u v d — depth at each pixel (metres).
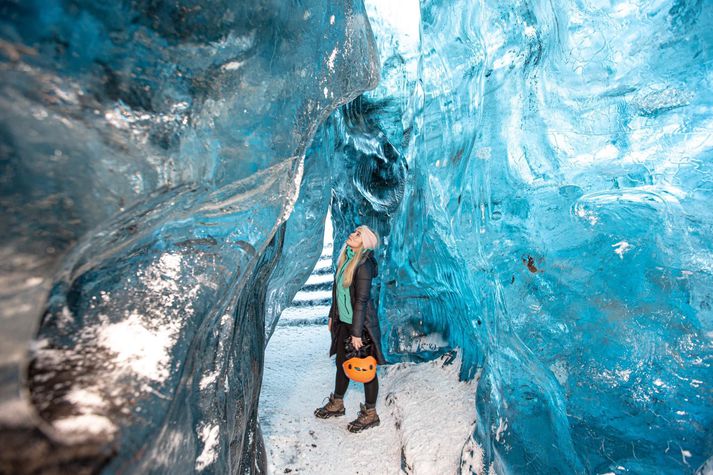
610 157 2.28
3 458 0.53
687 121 2.02
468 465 2.15
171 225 1.02
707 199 1.96
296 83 1.31
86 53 0.67
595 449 1.95
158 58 0.81
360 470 2.53
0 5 0.57
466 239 2.65
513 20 2.37
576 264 2.33
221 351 1.25
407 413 2.82
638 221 2.17
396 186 3.67
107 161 0.69
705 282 1.93
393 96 3.36
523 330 2.46
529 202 2.57
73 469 0.59
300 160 1.47
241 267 1.28
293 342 4.64
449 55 2.66
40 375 0.68
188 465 0.98
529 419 2.08
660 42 2.03
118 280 0.89
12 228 0.55
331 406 3.11
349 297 2.91
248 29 1.03
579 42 2.23
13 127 0.56
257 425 2.07
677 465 1.76
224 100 1.00
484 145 2.58
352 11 1.64
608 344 2.14
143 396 0.77
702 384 1.86
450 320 3.41
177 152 0.85
